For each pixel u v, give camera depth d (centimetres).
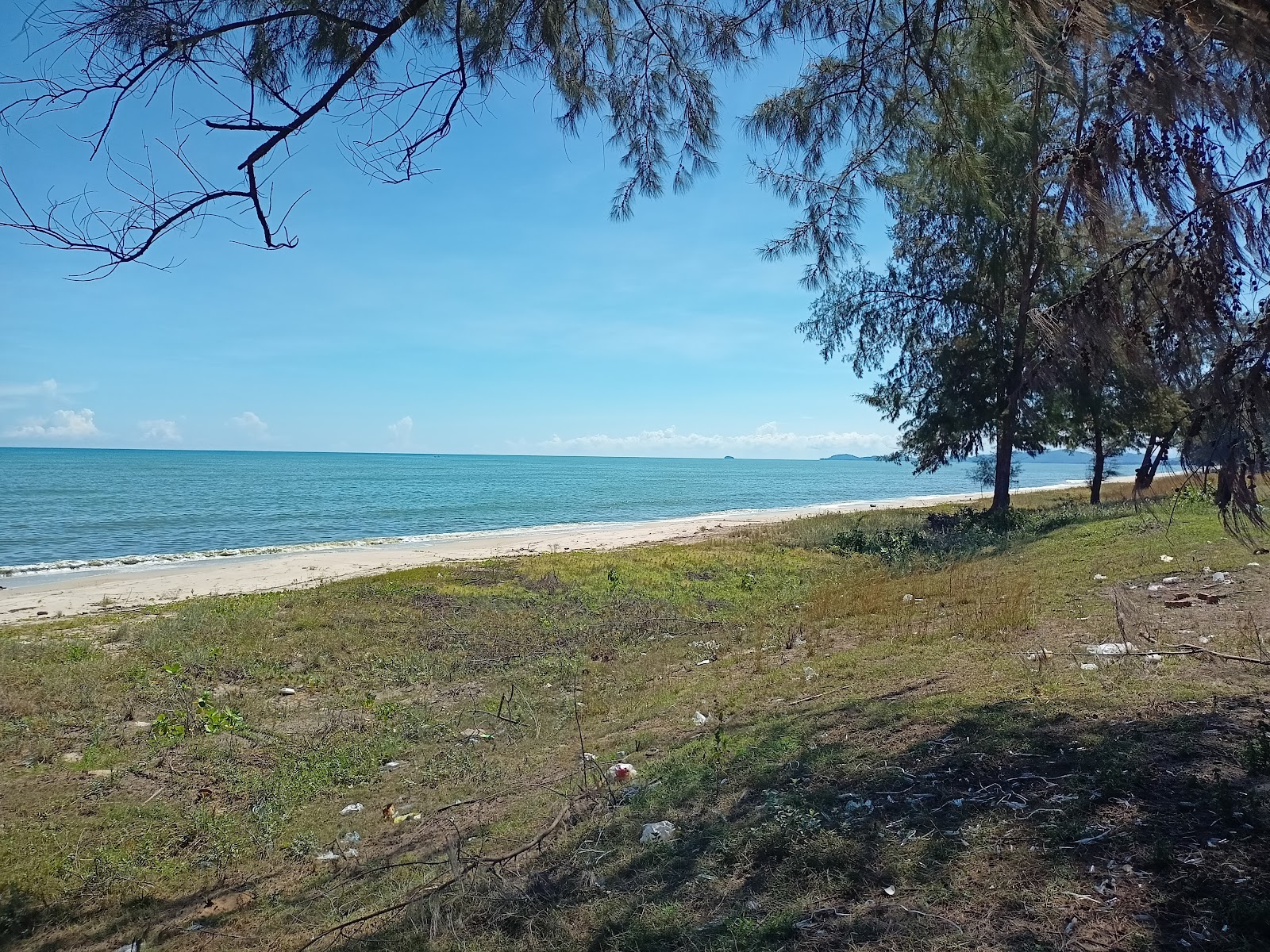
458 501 6106
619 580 1594
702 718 687
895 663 741
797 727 575
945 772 434
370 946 375
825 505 5366
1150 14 326
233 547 2980
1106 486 4062
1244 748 397
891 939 298
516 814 538
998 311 1991
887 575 1455
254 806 623
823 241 613
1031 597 979
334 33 384
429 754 731
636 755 618
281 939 414
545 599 1431
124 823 596
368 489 7694
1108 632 734
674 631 1209
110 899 484
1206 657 594
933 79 489
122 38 292
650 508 5569
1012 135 521
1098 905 297
